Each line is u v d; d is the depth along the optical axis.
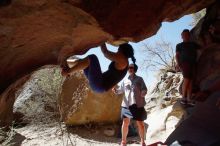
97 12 4.19
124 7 4.42
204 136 3.36
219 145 3.21
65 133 10.54
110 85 5.04
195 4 5.79
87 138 10.51
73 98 11.25
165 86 13.96
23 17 3.80
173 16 5.61
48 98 11.12
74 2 3.91
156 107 12.80
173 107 10.40
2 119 8.09
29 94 11.27
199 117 3.54
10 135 8.49
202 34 6.33
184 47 5.68
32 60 4.90
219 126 3.34
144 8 4.64
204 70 5.34
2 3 3.57
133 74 8.75
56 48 4.88
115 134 11.24
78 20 4.24
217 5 6.09
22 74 5.02
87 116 11.36
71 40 4.79
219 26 5.63
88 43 5.31
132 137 10.60
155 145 3.65
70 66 5.37
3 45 4.11
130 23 4.66
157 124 10.34
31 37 4.25
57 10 3.92
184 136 3.49
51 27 4.20
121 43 5.38
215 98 3.51
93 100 11.49
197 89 5.38
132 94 8.65
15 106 11.16
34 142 9.66
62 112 11.08
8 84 4.89
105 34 4.99
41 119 11.02
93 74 4.92
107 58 5.12
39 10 3.79
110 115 11.84
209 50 5.47
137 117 8.59
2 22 3.77
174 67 14.98
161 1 4.79
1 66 4.50
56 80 11.07
